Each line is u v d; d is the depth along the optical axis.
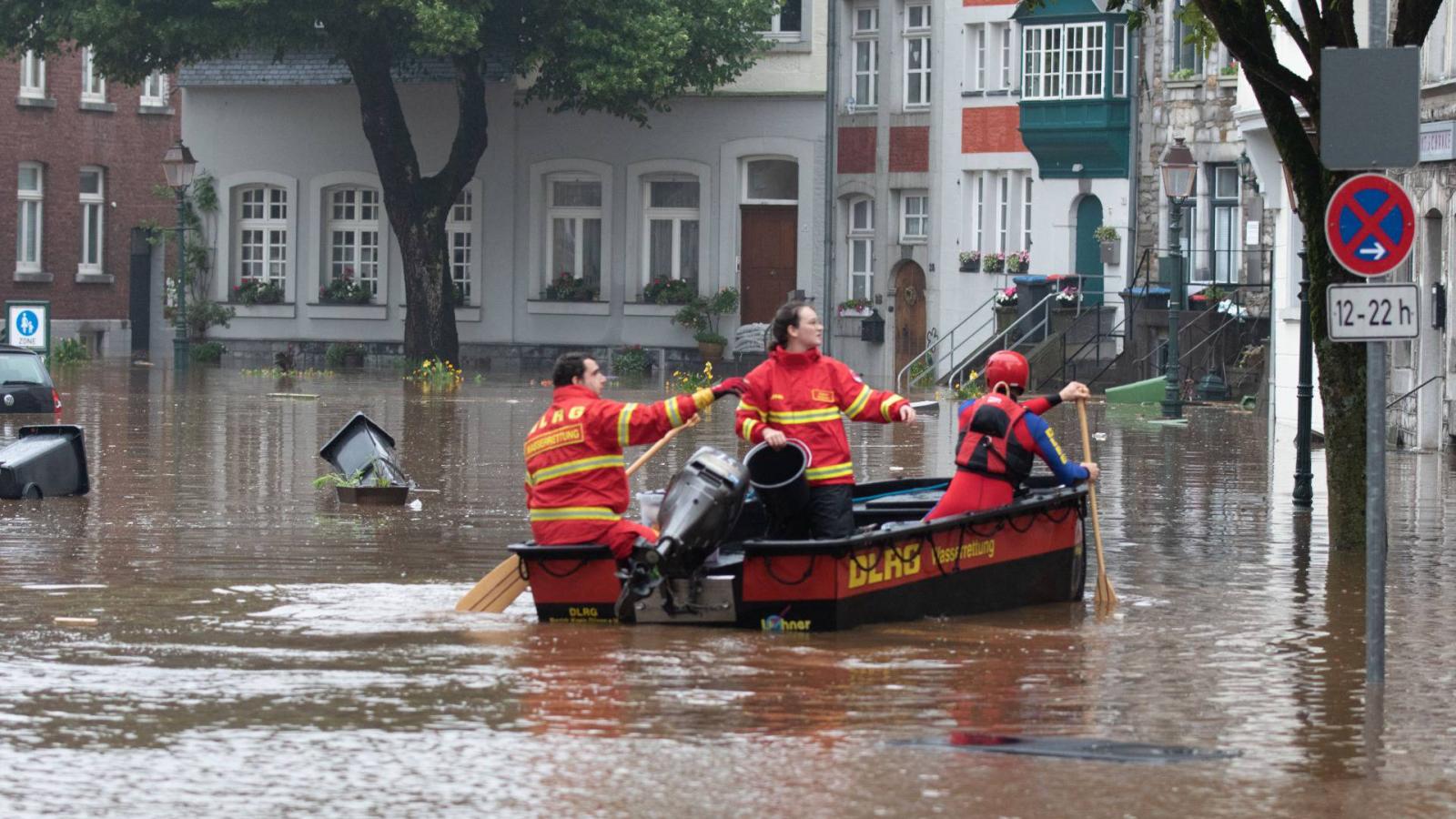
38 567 21.78
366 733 13.02
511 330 77.75
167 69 70.06
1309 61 23.03
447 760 12.24
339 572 21.50
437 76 76.56
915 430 45.12
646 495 19.14
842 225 73.06
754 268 74.69
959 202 69.38
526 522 26.70
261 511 27.97
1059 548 19.84
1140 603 19.67
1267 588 20.78
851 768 12.09
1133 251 64.31
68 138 85.31
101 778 11.76
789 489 18.22
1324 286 23.55
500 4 67.81
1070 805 11.25
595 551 17.61
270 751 12.48
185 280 78.19
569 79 69.31
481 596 18.61
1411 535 25.78
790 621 17.44
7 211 83.06
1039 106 65.25
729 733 13.09
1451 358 39.31
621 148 75.88
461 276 78.56
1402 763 12.47
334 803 11.22
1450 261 39.06
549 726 13.24
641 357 74.38
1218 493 30.98
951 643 16.95
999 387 19.66
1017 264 67.31
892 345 71.75
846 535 18.31
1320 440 42.16
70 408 49.69
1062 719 13.73
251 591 19.97
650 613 17.75
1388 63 15.51
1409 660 16.39
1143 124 64.19
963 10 68.81
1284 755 12.66
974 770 12.08
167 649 16.23
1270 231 59.41
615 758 12.31
